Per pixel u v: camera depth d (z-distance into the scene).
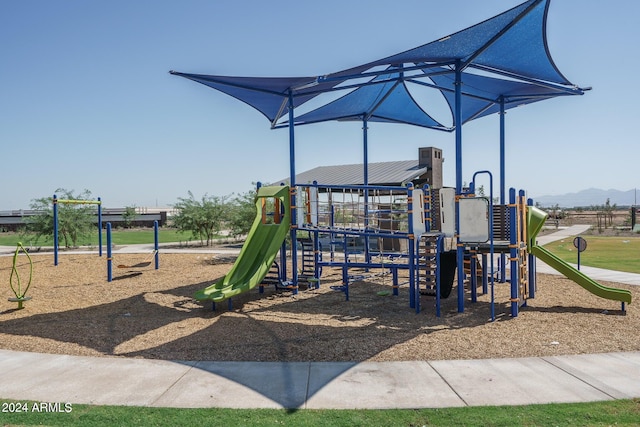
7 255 22.69
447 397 4.93
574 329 7.87
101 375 5.75
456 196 9.34
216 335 7.77
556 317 8.81
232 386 5.33
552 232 37.56
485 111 15.50
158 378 5.63
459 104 9.34
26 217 26.61
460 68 9.33
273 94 11.77
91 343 7.33
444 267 10.77
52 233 26.39
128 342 7.38
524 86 12.36
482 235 9.09
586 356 6.34
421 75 10.13
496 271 13.49
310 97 12.66
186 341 7.40
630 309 9.44
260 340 7.41
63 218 26.20
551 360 6.18
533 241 10.39
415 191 10.46
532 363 6.06
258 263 10.97
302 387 5.29
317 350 6.81
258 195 11.73
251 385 5.36
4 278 15.13
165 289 12.72
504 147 13.65
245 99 12.73
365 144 15.44
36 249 26.33
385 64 9.22
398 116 16.11
